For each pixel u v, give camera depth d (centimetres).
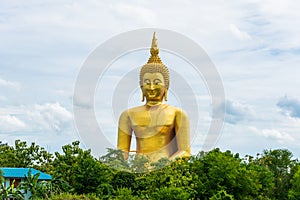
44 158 8988
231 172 6309
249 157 8925
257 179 6669
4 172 7550
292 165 8838
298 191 7506
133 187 6372
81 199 6028
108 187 6331
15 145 9031
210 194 6238
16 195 6681
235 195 6425
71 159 7688
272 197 8175
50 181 6756
